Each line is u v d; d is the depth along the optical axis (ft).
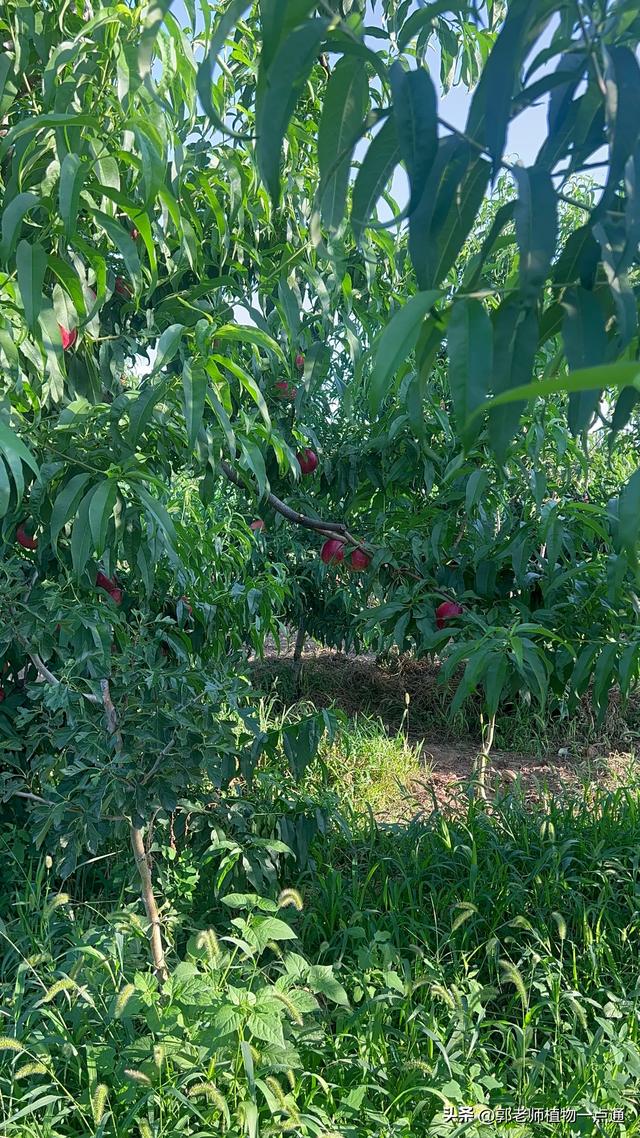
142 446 6.37
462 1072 6.83
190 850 8.94
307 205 7.95
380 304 8.75
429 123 2.52
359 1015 7.14
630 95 2.37
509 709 18.66
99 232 5.98
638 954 8.90
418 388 2.97
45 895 8.77
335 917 9.07
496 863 10.02
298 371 10.11
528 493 9.86
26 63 5.89
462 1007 7.30
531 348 2.69
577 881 9.71
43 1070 6.16
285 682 19.95
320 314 8.50
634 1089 6.97
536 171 2.50
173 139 5.33
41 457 5.66
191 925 8.80
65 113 4.77
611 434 3.06
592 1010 8.11
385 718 18.92
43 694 7.61
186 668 7.72
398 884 9.87
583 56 2.76
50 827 8.20
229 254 8.37
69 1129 6.24
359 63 2.73
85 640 6.86
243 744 8.68
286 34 2.41
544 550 9.33
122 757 7.16
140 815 7.46
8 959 8.21
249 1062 5.88
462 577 9.68
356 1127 6.38
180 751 7.48
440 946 8.50
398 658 20.80
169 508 8.94
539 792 12.57
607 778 15.48
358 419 11.75
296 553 16.03
